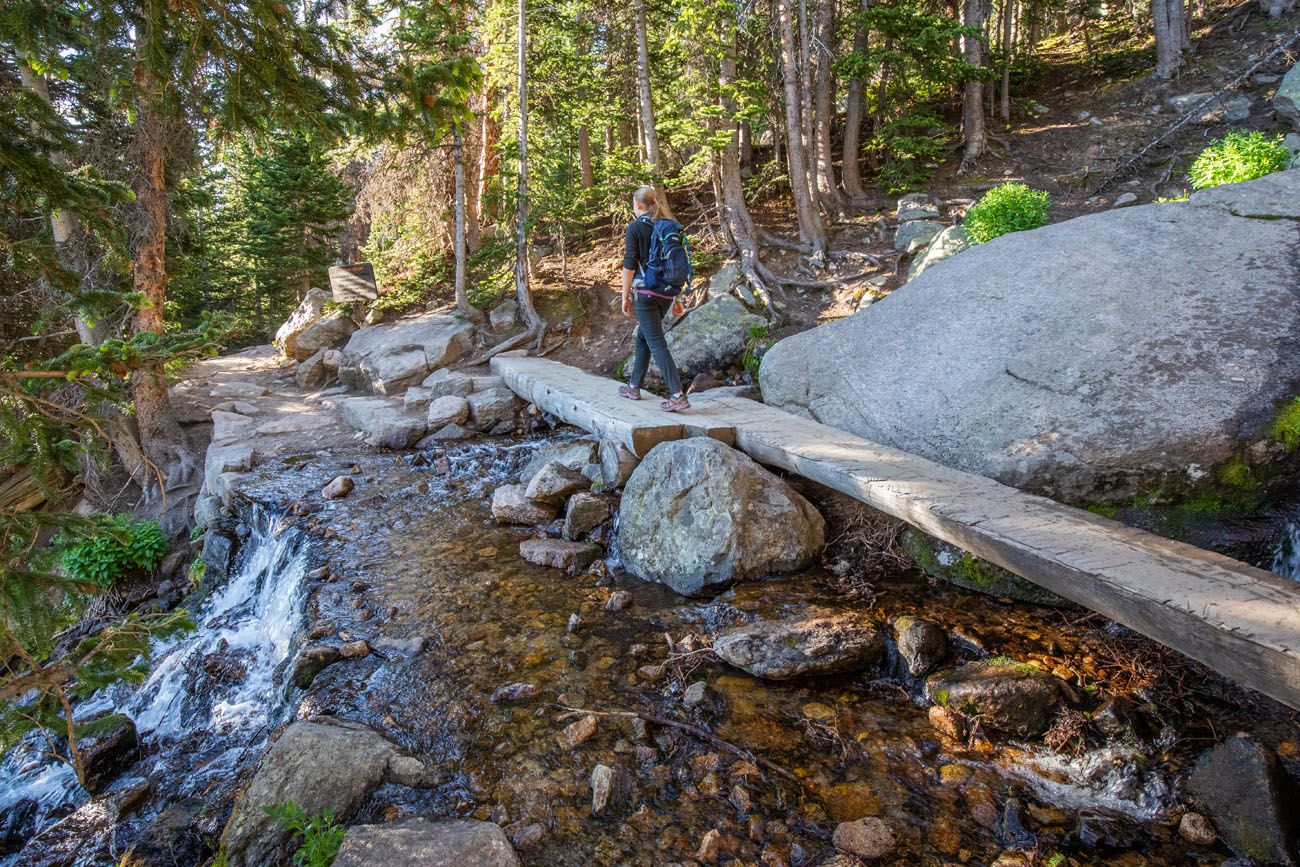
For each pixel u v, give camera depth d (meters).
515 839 2.93
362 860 2.72
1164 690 3.53
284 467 8.98
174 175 9.81
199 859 3.27
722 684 3.95
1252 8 17.12
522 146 13.18
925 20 12.35
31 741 4.58
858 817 3.00
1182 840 2.82
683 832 2.98
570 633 4.62
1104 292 5.76
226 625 6.26
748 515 5.14
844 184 14.91
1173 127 12.71
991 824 2.95
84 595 2.84
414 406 10.93
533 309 13.30
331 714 3.92
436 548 6.22
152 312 9.48
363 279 15.49
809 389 6.98
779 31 13.66
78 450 2.89
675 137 11.99
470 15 13.94
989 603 4.56
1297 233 5.66
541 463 7.64
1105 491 4.66
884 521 5.41
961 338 6.12
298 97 3.79
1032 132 15.88
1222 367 4.83
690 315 10.66
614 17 15.09
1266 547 4.19
